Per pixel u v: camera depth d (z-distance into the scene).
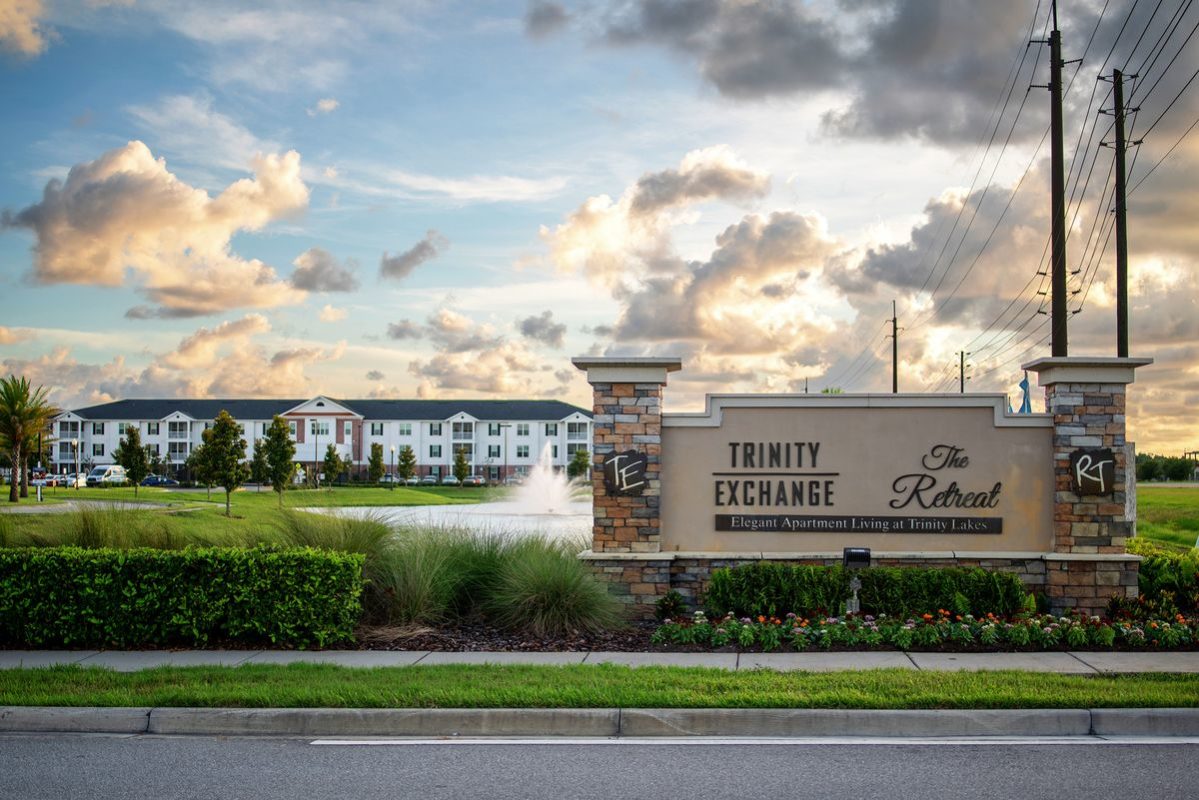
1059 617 13.61
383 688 9.05
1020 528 14.21
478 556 13.98
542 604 12.55
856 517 14.33
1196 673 9.96
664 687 9.08
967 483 14.27
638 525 14.17
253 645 11.92
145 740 8.16
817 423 14.42
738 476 14.44
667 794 6.66
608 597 12.85
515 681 9.41
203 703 8.62
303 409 106.06
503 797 6.62
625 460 14.10
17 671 10.14
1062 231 20.03
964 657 11.00
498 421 109.00
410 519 15.79
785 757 7.57
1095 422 14.01
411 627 12.58
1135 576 13.77
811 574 13.03
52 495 48.50
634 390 14.32
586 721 8.31
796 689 8.99
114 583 11.91
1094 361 13.88
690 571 14.27
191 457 55.94
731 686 9.12
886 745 7.90
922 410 14.37
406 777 7.07
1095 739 8.07
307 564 11.87
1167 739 8.06
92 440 107.81
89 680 9.62
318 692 8.88
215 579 11.88
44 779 7.04
